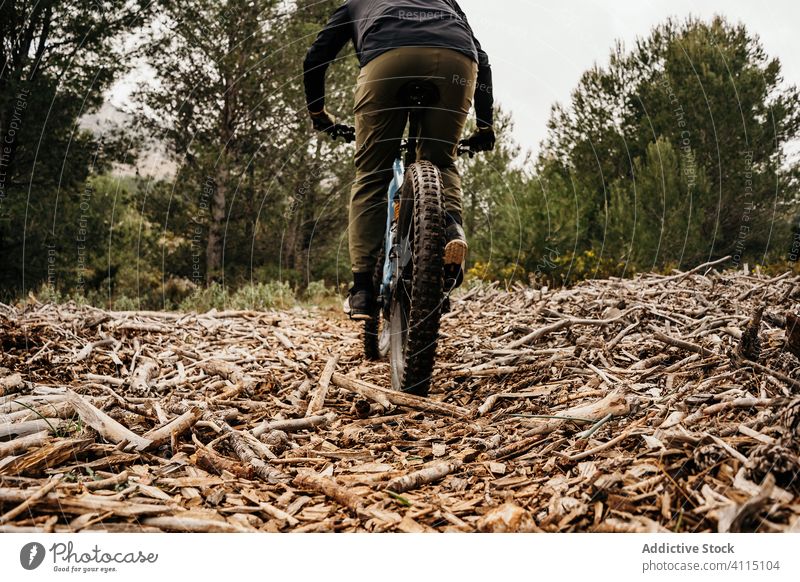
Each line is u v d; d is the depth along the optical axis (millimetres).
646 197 8617
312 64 2879
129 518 1448
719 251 8836
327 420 2357
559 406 2316
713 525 1290
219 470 1803
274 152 11039
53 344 3402
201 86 10242
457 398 2662
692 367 2461
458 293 6195
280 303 7566
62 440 1808
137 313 4922
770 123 9195
